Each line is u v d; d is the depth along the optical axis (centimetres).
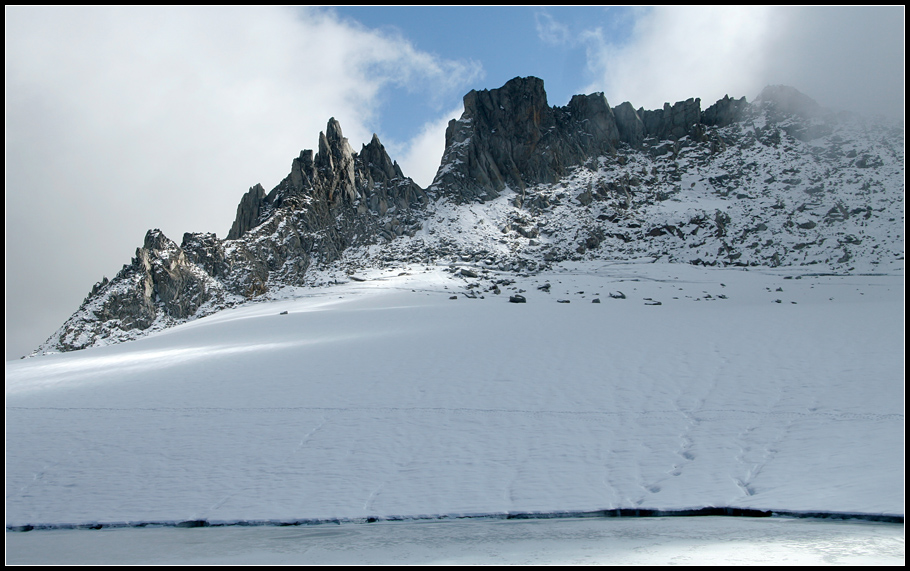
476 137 13088
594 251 10788
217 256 9619
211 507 2034
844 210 10956
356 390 3325
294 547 1580
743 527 1641
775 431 2422
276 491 2147
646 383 3175
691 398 2898
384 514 1931
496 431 2638
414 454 2436
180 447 2602
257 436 2698
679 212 11531
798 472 2022
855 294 7825
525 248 10919
